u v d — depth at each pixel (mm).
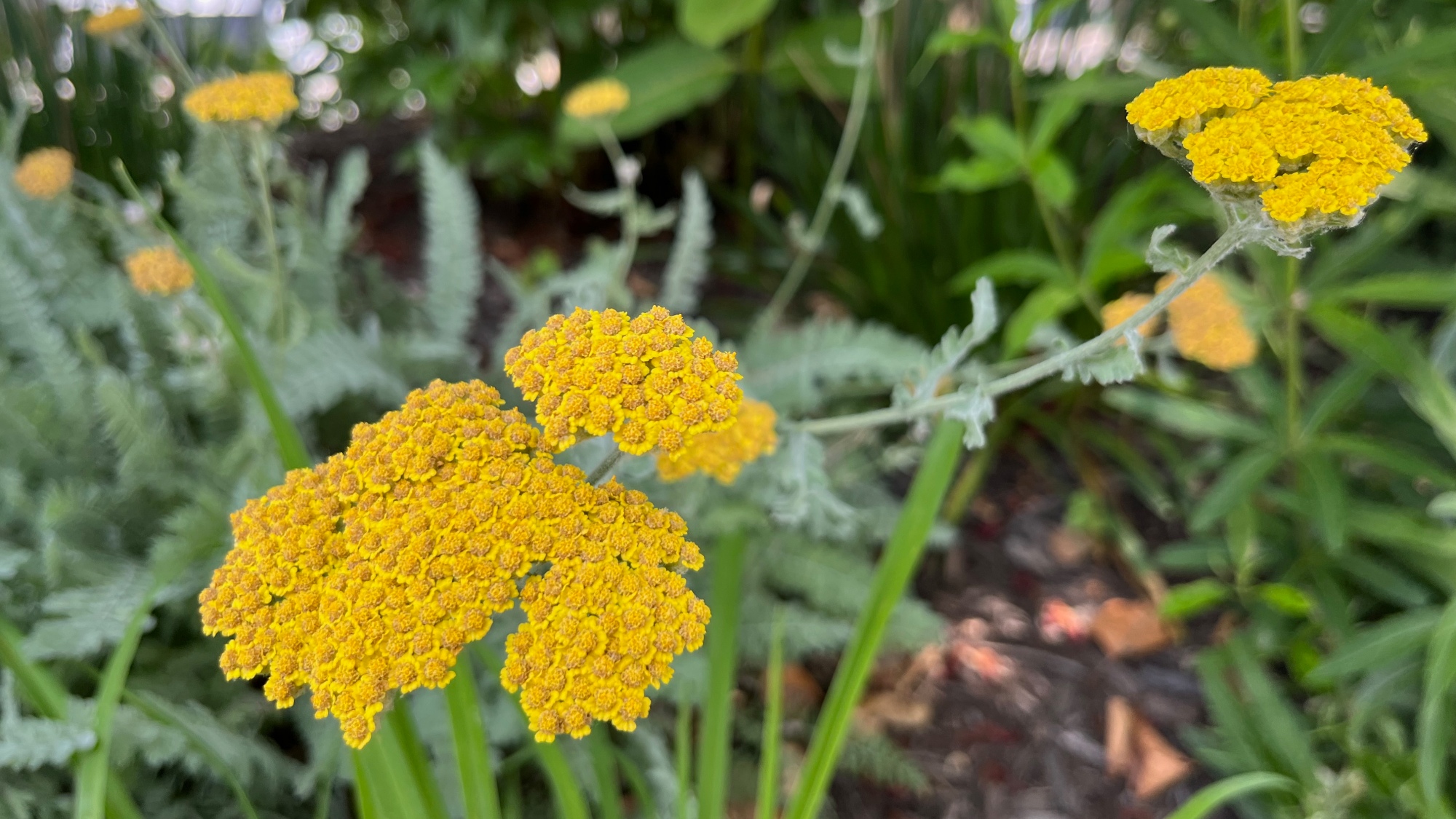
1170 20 421
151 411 303
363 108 612
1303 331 486
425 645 151
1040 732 348
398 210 617
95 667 271
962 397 217
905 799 324
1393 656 273
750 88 583
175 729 234
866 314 506
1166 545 416
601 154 639
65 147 450
